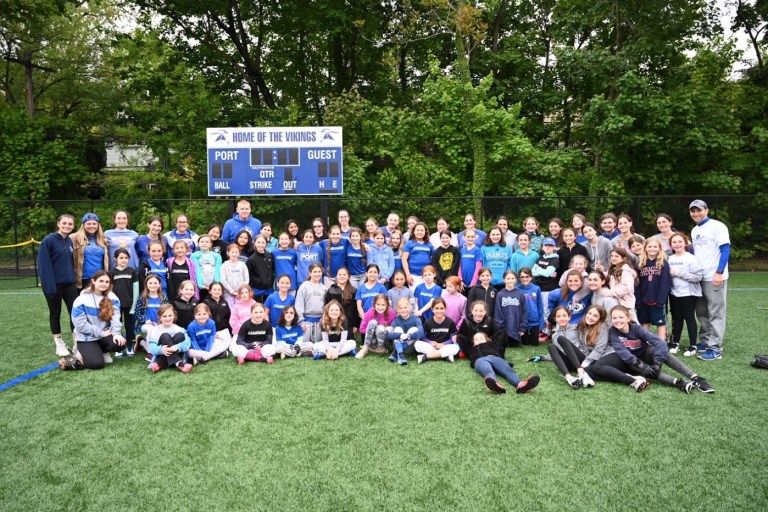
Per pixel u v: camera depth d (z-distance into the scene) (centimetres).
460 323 638
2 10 1728
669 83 1830
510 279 655
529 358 600
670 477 315
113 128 2464
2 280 1375
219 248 755
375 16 2094
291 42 2194
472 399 459
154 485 314
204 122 1998
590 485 306
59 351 626
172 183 1967
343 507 287
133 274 634
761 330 717
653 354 490
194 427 403
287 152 1188
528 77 2188
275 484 313
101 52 2581
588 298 615
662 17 1694
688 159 1730
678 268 595
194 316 618
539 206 1487
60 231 618
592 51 1775
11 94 2508
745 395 458
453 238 797
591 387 489
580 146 2111
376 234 742
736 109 1930
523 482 311
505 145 1650
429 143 1842
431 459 343
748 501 287
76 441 379
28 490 310
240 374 547
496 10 2184
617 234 799
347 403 453
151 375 545
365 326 659
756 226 1488
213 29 2200
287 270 724
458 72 1947
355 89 1880
